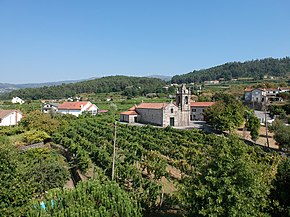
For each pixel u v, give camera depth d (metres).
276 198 15.72
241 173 14.70
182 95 74.19
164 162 34.31
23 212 15.23
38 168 23.70
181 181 28.92
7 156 15.41
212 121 64.69
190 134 57.12
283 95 112.31
